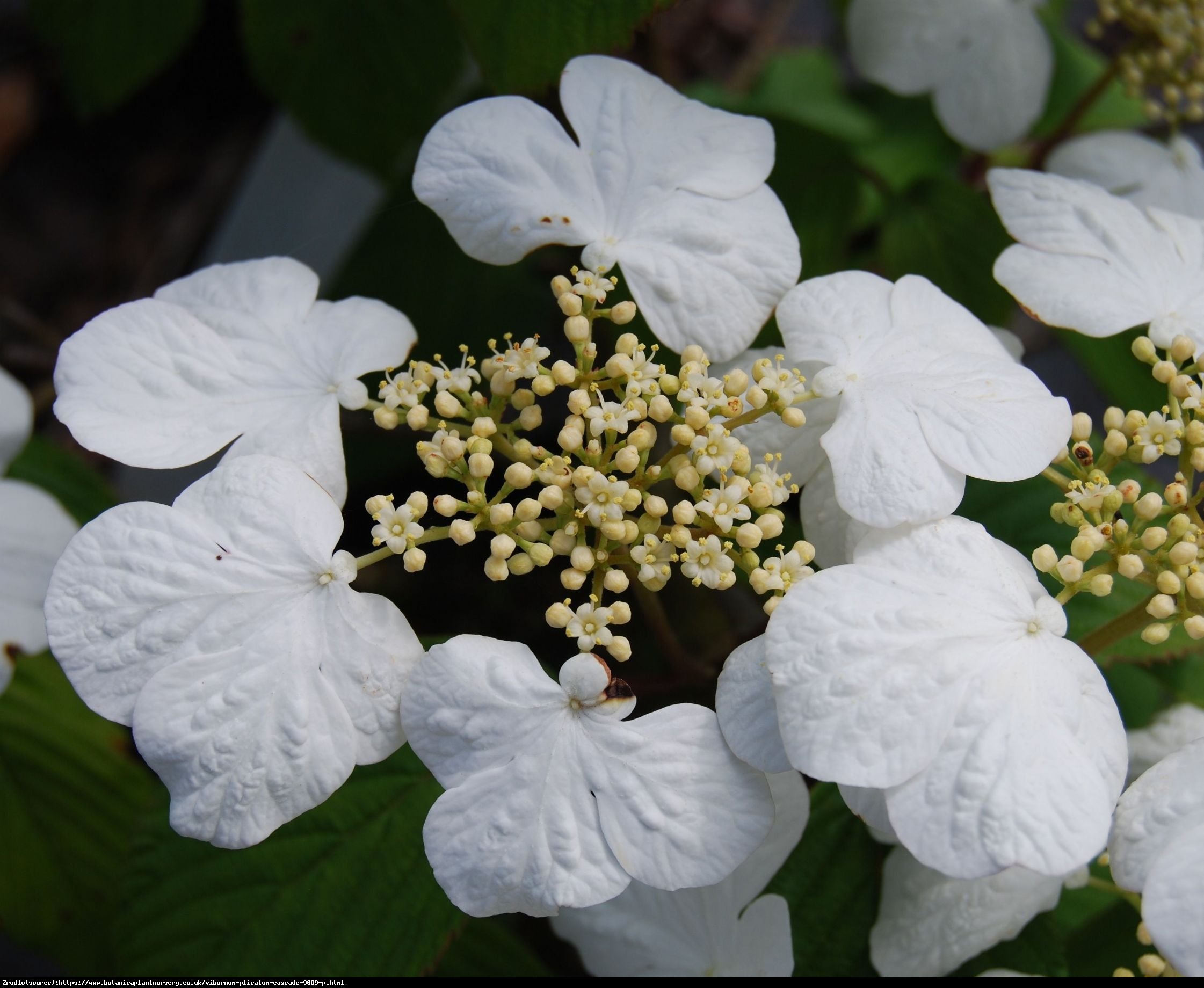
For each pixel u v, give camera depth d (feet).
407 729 0.88
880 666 0.87
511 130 0.95
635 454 0.89
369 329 0.95
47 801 1.15
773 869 0.96
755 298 0.95
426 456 0.90
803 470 0.95
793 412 0.91
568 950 1.18
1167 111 1.11
